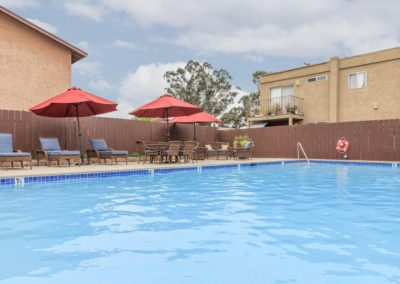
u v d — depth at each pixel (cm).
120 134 1513
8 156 923
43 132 1263
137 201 551
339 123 1609
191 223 402
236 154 1597
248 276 242
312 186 739
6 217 436
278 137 1814
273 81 2458
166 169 1038
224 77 4056
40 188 696
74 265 265
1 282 231
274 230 369
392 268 257
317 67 2216
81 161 1277
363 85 2016
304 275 244
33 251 300
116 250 302
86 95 1097
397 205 517
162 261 273
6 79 1634
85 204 525
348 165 1416
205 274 246
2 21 1623
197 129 1878
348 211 471
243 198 582
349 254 289
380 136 1489
